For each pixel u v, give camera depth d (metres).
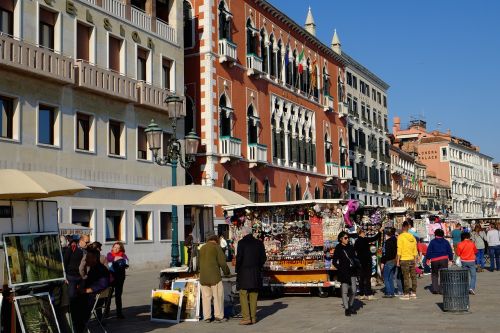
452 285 14.47
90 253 12.04
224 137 36.97
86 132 26.89
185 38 37.25
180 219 32.38
